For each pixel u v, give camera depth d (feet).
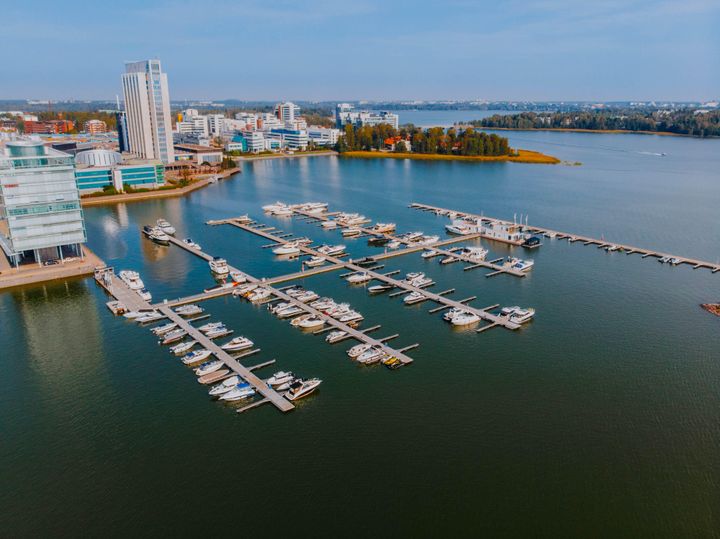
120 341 433.89
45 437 316.81
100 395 359.05
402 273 595.06
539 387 361.92
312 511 259.80
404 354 407.85
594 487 273.54
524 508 260.83
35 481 282.36
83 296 528.63
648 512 258.78
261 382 368.48
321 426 323.16
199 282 566.77
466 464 289.53
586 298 517.96
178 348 414.82
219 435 316.60
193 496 270.46
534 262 634.43
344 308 483.10
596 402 344.49
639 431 316.19
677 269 603.67
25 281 556.10
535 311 487.20
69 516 260.01
